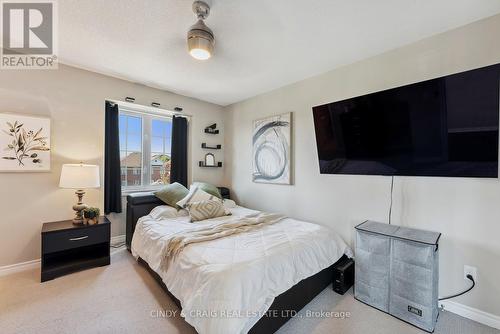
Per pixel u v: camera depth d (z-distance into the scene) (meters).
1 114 2.34
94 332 1.62
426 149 2.00
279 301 1.68
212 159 4.23
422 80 2.10
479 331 1.71
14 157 2.41
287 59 2.50
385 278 1.93
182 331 1.64
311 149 2.98
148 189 3.70
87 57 2.52
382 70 2.36
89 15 1.81
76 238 2.44
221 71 2.84
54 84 2.63
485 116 1.71
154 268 2.15
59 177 2.68
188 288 1.60
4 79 2.38
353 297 2.14
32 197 2.53
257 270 1.56
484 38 1.80
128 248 3.07
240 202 4.03
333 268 2.27
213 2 1.64
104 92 2.99
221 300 1.35
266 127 3.51
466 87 1.77
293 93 3.19
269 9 1.71
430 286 1.70
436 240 1.79
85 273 2.45
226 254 1.72
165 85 3.33
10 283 2.23
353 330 1.71
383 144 2.25
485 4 1.64
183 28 1.97
